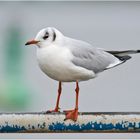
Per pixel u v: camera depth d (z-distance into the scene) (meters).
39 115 7.86
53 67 8.66
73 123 7.88
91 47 9.09
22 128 7.88
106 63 9.16
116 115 7.88
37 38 8.73
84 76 8.87
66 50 8.70
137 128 7.87
